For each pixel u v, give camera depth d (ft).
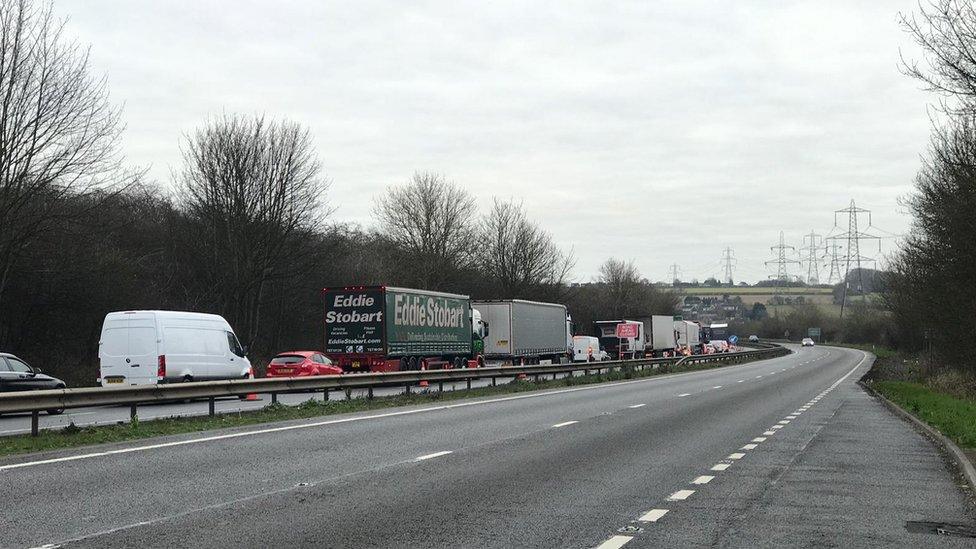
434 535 27.50
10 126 109.19
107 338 93.15
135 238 184.14
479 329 161.48
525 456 46.96
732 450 50.70
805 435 60.39
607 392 111.34
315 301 222.48
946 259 110.73
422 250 275.59
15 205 113.60
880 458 48.26
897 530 29.17
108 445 49.39
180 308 180.45
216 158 170.81
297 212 174.60
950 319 116.37
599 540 27.04
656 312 465.47
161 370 91.86
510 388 115.85
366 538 26.99
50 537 26.63
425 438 55.26
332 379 86.89
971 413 78.79
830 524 29.99
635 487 37.22
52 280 137.59
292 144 174.81
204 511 30.99
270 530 27.99
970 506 33.71
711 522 30.01
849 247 398.62
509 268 304.50
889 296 209.97
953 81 64.90
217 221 172.96
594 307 423.23
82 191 119.24
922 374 161.79
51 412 77.30
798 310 567.59
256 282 174.29
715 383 139.03
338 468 41.88
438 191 281.13
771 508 32.81
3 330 140.05
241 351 102.32
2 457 44.27
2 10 108.47
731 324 619.26
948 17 64.95
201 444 50.90
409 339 134.51
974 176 89.04
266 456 45.85
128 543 25.95
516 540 26.91
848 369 208.44
